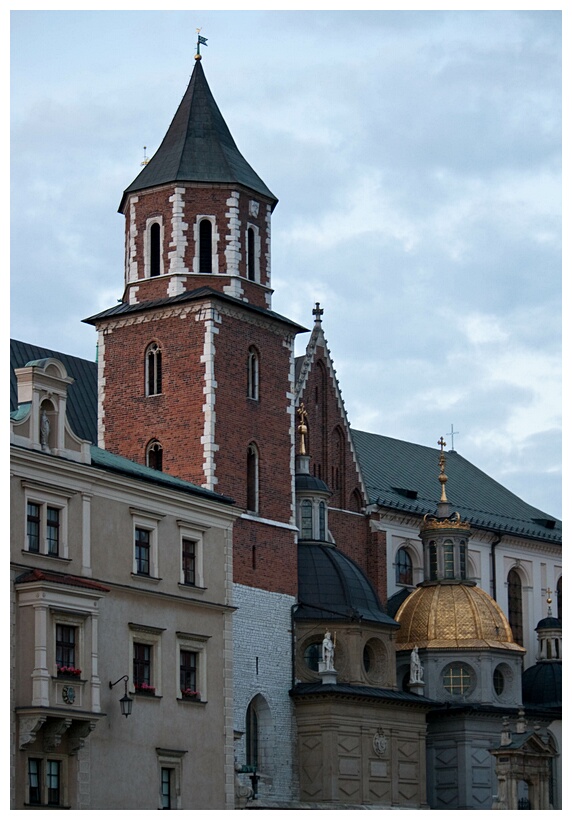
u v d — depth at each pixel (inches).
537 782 4566.9
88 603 3161.9
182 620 3533.5
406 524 5251.0
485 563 5620.1
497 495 5984.3
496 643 4881.9
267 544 4271.7
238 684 4084.6
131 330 4333.2
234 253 4325.8
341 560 4571.9
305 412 4761.3
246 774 4023.1
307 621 4343.0
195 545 3622.0
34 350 4623.5
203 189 4345.5
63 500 3230.8
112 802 3233.3
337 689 4247.0
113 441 4308.6
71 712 3070.9
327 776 4207.7
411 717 4507.9
